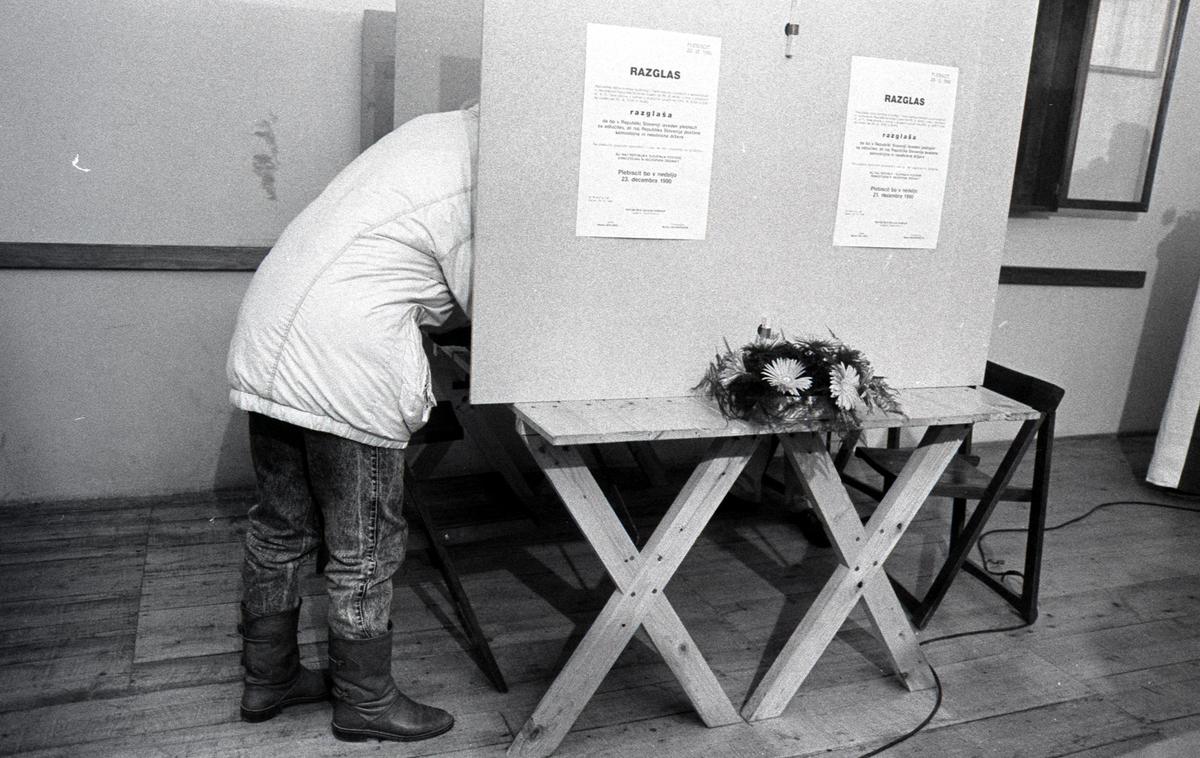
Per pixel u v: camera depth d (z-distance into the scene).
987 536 3.52
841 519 2.18
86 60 2.95
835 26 1.99
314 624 2.55
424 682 2.31
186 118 3.09
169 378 3.28
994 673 2.53
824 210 2.09
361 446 1.86
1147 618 2.93
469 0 2.92
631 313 1.98
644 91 1.86
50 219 3.03
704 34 1.88
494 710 2.21
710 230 2.00
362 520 1.91
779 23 1.93
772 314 2.12
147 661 2.34
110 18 2.95
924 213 2.19
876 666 2.53
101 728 2.06
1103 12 4.00
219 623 2.54
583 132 1.84
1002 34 2.15
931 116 2.13
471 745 2.07
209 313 3.27
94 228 3.08
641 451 3.58
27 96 2.92
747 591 2.93
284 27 3.13
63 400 3.18
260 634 2.06
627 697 2.31
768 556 3.20
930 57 2.09
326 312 1.76
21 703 2.14
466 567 3.00
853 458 4.30
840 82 2.03
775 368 1.87
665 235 1.96
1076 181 4.22
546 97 1.79
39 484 3.22
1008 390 2.87
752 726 2.21
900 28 2.05
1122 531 3.66
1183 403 3.95
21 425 3.15
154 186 3.11
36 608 2.56
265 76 3.14
